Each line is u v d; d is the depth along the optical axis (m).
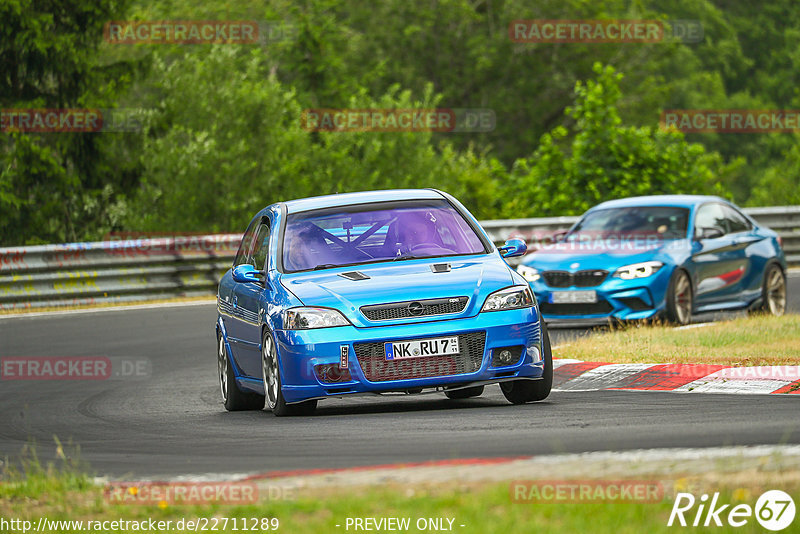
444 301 32.03
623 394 34.72
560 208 107.31
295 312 32.28
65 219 119.06
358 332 31.64
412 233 35.34
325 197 37.62
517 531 17.14
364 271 33.59
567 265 53.69
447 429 28.73
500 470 21.31
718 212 58.19
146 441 30.72
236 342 37.00
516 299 32.53
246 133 119.56
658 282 52.59
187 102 119.44
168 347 54.97
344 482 21.20
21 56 118.44
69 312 69.12
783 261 59.22
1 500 22.33
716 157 130.50
